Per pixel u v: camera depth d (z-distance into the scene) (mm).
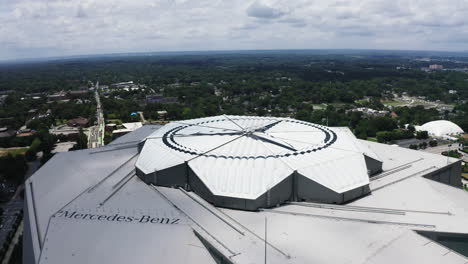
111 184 53250
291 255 34094
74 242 36906
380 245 35469
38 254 36906
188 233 38188
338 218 41500
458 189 51562
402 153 68562
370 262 32656
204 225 39875
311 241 36625
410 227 39125
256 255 34156
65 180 56062
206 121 79062
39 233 41188
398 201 46406
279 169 47812
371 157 55781
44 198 50562
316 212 43594
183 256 34594
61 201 48562
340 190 45531
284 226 39906
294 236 37688
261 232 38594
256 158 51344
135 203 46156
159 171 51250
